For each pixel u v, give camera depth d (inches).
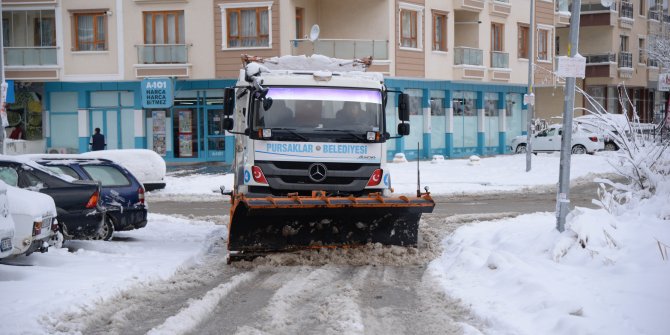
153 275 423.2
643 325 280.5
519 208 807.1
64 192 538.9
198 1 1453.0
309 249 492.4
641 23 2356.1
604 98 2256.4
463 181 1135.0
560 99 2130.9
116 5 1480.1
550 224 521.0
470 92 1790.1
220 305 359.3
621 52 2230.6
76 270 430.3
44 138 1537.9
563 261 410.6
